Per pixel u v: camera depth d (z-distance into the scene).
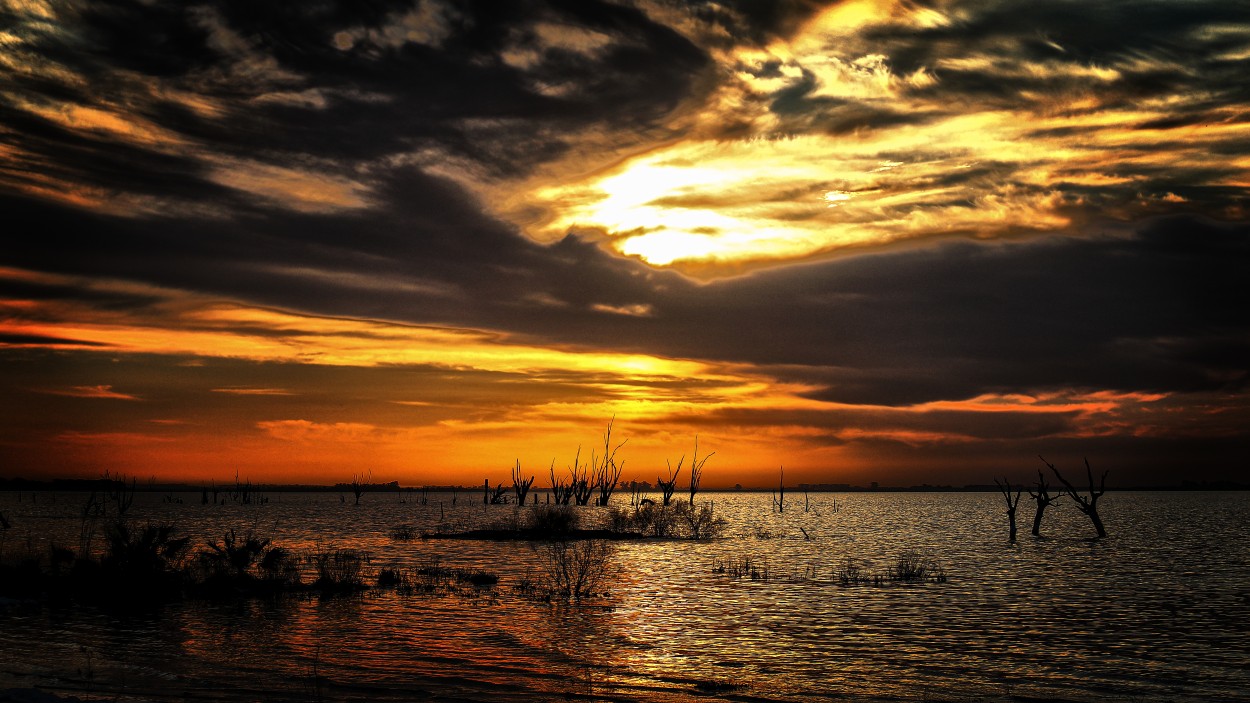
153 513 119.00
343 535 68.94
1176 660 21.11
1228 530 85.06
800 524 100.12
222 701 14.83
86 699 14.60
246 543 31.45
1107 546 62.44
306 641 21.30
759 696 16.67
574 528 70.06
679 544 61.19
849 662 20.30
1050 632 24.97
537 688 16.81
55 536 58.91
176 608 26.48
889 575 40.31
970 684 18.28
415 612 26.52
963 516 129.12
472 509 150.00
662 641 22.45
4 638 20.98
